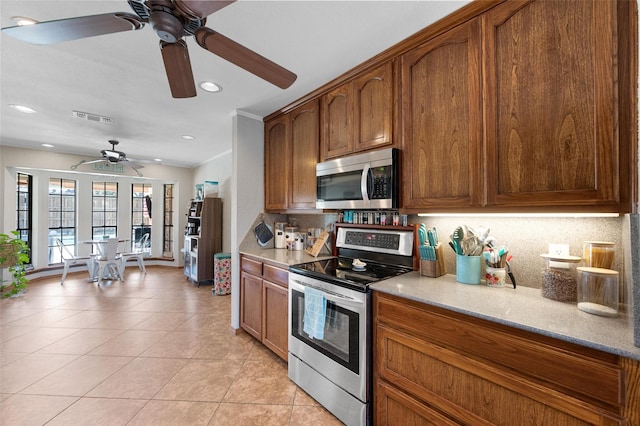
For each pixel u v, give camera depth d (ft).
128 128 11.11
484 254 4.88
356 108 6.33
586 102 3.37
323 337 5.65
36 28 3.46
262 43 5.44
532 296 4.21
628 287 3.33
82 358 7.62
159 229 21.29
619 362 2.63
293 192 8.34
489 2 4.23
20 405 5.73
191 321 10.32
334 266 6.57
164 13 3.32
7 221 14.46
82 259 16.30
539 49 3.76
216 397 6.08
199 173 19.75
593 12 3.34
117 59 6.06
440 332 3.97
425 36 5.04
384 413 4.70
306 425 5.31
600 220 4.07
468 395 3.68
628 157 3.11
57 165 15.58
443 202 4.79
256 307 8.34
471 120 4.44
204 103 8.47
